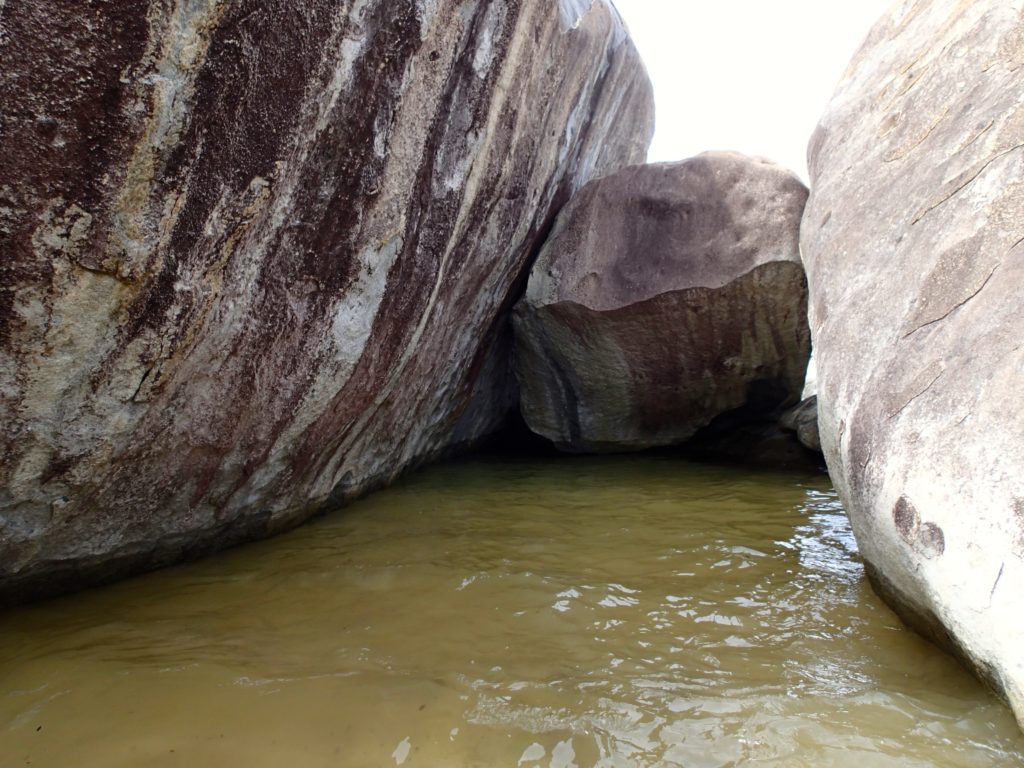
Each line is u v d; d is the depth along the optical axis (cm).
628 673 208
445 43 271
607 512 404
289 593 270
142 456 243
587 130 507
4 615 240
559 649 225
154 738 170
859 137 306
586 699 192
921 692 195
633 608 260
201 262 216
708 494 448
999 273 186
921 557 188
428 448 512
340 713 183
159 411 236
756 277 450
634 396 548
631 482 487
